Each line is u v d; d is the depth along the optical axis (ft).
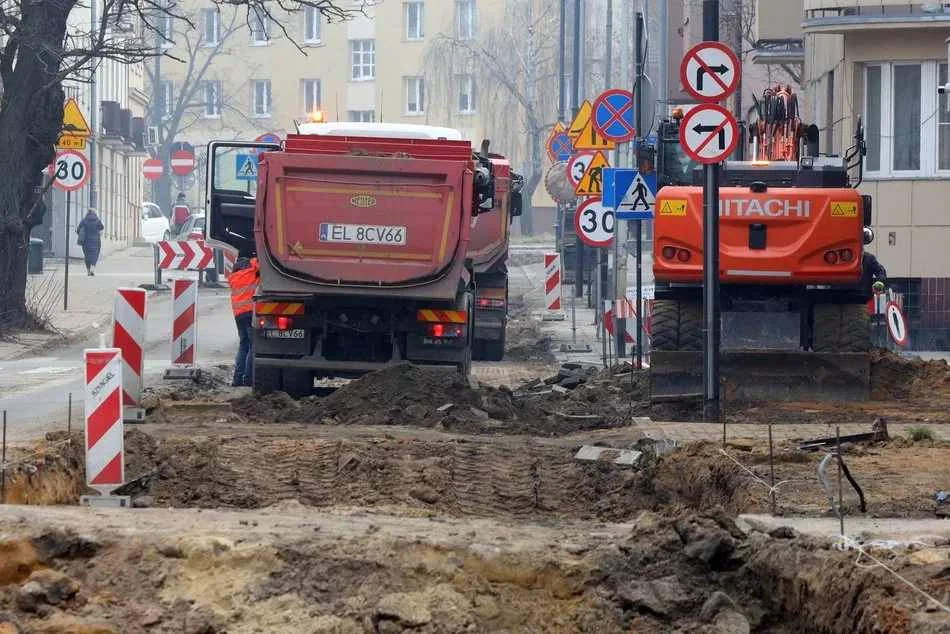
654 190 140.05
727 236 112.78
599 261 179.52
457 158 119.55
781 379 111.14
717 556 50.70
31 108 186.19
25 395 123.24
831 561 46.96
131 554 50.93
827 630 45.14
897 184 190.39
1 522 54.39
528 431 98.27
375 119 564.71
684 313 115.14
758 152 136.26
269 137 207.72
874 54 190.90
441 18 549.13
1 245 184.96
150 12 194.49
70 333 188.03
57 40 186.91
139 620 47.03
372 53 563.89
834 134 201.05
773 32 218.59
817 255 112.57
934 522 59.41
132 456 78.69
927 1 187.83
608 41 282.56
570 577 50.49
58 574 48.49
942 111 189.98
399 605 47.32
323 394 129.59
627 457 81.92
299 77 570.46
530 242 478.18
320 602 48.21
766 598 49.16
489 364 164.14
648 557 50.98
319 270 118.52
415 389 106.52
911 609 41.96
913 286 191.42
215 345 180.65
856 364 110.63
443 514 68.33
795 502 64.34
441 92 522.47
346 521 61.11
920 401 111.04
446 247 118.52
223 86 573.74
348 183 118.42
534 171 500.74
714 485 72.02
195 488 73.92
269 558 50.03
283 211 118.52
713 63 98.53
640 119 146.41
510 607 48.55
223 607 47.91
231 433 90.99
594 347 180.45
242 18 570.46
